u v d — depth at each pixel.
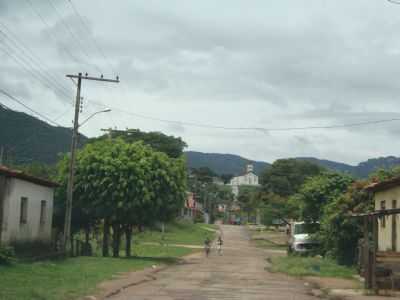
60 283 18.95
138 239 68.88
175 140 95.75
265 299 17.38
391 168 32.75
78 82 33.69
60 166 37.03
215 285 21.48
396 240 25.38
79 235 49.94
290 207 66.38
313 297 18.62
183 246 63.12
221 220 163.38
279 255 52.00
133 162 35.06
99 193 35.16
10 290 15.88
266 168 107.50
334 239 32.31
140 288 20.00
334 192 42.44
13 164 49.75
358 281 23.84
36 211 29.94
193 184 147.25
